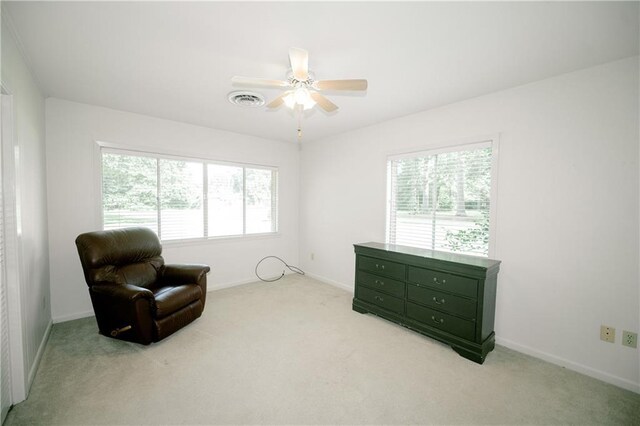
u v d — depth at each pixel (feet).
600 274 6.40
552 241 7.04
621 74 6.08
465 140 8.59
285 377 6.27
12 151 5.29
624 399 5.71
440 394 5.78
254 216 14.12
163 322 7.55
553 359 7.00
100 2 4.52
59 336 8.00
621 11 4.59
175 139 11.19
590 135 6.47
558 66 6.46
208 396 5.63
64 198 8.98
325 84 5.81
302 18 4.89
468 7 4.57
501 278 7.86
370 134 11.58
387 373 6.46
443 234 9.38
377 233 11.41
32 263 6.57
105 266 8.01
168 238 11.35
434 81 7.31
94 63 6.56
